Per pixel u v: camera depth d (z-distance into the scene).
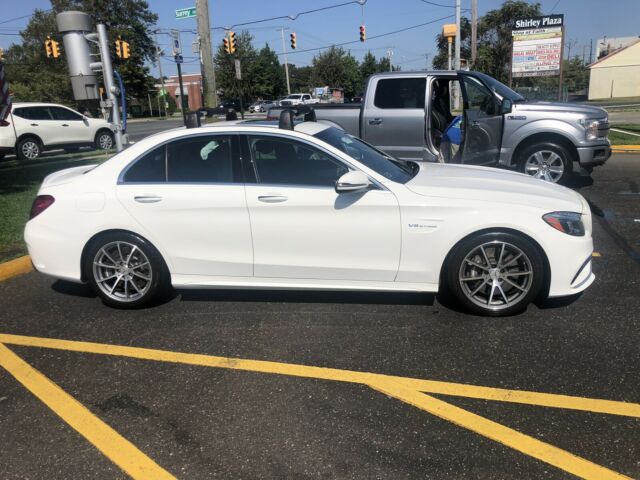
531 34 18.56
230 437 2.84
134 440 2.84
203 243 4.28
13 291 5.09
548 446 2.69
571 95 59.06
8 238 6.30
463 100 7.85
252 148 4.25
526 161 8.21
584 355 3.54
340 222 4.07
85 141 17.19
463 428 2.86
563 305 4.32
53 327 4.27
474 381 3.30
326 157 4.18
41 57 62.31
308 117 5.48
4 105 9.78
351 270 4.16
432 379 3.34
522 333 3.88
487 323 4.06
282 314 4.36
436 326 4.04
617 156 11.95
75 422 3.02
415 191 4.07
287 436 2.83
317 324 4.16
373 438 2.79
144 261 4.42
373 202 4.02
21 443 2.85
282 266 4.23
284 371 3.49
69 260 4.45
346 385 3.30
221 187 4.22
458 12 25.61
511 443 2.72
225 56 59.16
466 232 3.96
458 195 4.02
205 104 17.89
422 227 4.00
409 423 2.91
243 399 3.19
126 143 9.59
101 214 4.32
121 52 23.80
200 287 4.41
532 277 4.00
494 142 7.96
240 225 4.19
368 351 3.71
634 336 3.77
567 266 3.96
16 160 15.38
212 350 3.81
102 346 3.92
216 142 4.30
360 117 8.43
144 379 3.46
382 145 8.41
